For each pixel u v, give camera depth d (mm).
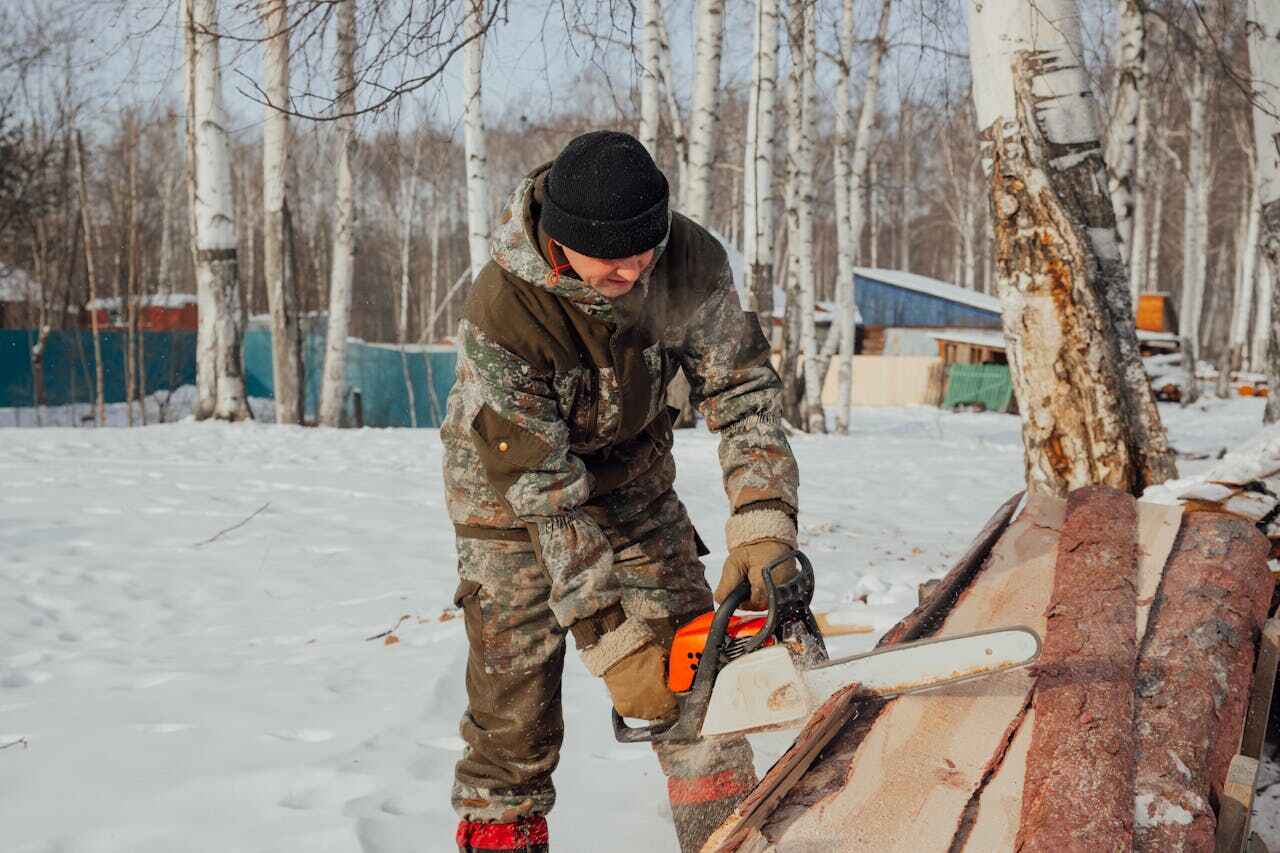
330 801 2635
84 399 25844
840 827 1547
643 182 1652
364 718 3199
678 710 1797
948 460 11188
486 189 13812
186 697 3457
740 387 2012
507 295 1783
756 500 1923
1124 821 1498
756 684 1646
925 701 1868
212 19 4828
